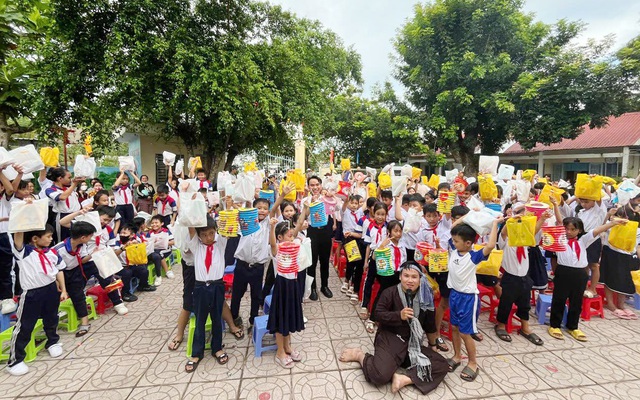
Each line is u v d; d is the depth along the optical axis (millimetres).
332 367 2957
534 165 19469
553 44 13625
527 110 13016
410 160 22188
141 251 4496
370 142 16891
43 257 3047
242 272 3541
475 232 2867
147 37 7691
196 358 2932
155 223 5328
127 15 7617
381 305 2941
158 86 8258
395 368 2670
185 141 11023
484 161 4793
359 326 3740
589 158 16641
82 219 3766
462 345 3385
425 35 13734
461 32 13875
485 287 3955
